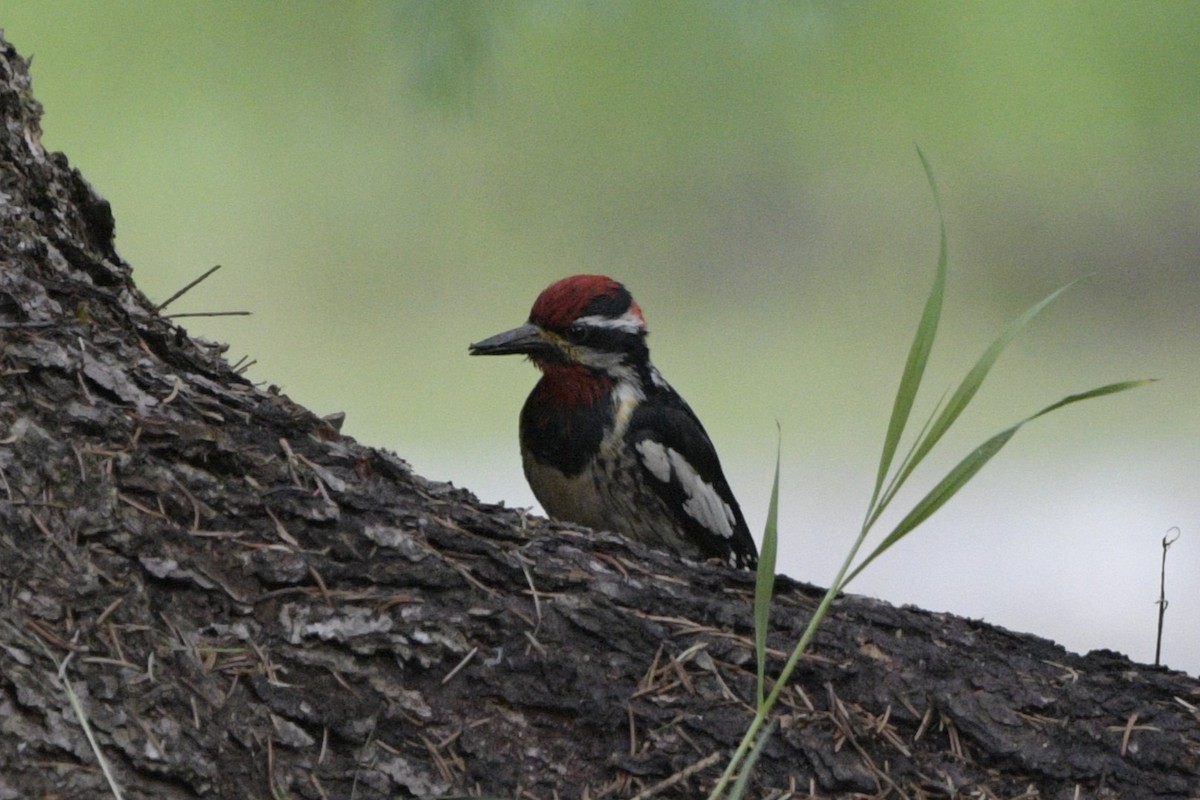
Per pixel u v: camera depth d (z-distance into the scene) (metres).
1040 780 5.23
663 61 18.08
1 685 4.39
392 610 5.02
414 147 19.97
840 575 4.71
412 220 20.02
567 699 5.03
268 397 5.78
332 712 4.81
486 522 5.45
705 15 13.93
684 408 8.75
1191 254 21.80
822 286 21.19
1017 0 19.77
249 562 4.98
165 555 4.89
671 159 20.81
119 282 5.90
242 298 19.66
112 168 19.70
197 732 4.61
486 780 4.87
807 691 5.27
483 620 5.09
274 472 5.23
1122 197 21.58
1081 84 20.73
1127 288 21.86
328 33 19.84
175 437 5.10
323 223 20.08
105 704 4.52
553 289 8.34
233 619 4.89
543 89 19.16
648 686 5.14
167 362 5.61
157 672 4.65
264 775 4.67
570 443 8.38
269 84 19.94
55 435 4.97
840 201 21.47
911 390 4.72
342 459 5.43
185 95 19.84
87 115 19.62
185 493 5.05
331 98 19.94
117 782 4.45
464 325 20.14
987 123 20.88
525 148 20.33
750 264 21.44
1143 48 20.50
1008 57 20.14
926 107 20.67
